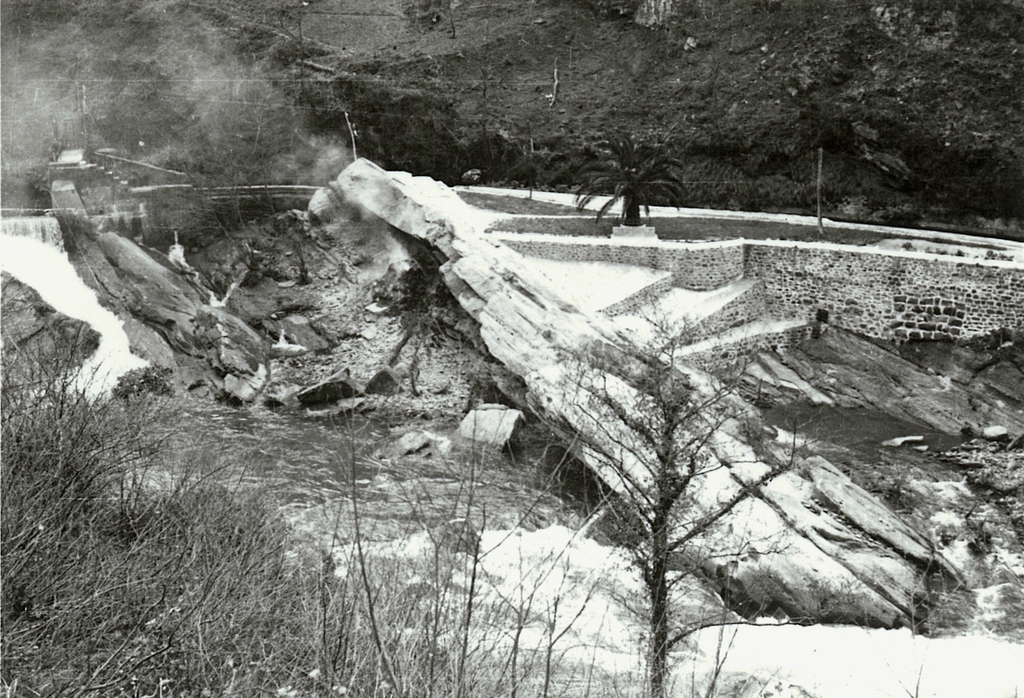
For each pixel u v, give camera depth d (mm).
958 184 53656
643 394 24859
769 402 40250
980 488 34750
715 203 56719
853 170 55875
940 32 61594
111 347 39375
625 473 23062
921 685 21531
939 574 29656
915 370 41531
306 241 51188
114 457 19500
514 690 14445
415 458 32688
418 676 13742
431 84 64562
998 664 23156
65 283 42688
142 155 58094
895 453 36719
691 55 66250
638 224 47375
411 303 46406
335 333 45500
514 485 28203
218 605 15195
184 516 18828
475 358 42125
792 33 64625
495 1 76000
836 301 43969
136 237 50875
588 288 43219
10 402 17734
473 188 57906
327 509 25047
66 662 13500
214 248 51094
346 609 15492
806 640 24484
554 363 36719
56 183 47469
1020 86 57656
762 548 27562
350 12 76375
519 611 17125
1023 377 40031
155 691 13289
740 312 44125
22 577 14383
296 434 35500
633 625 21969
